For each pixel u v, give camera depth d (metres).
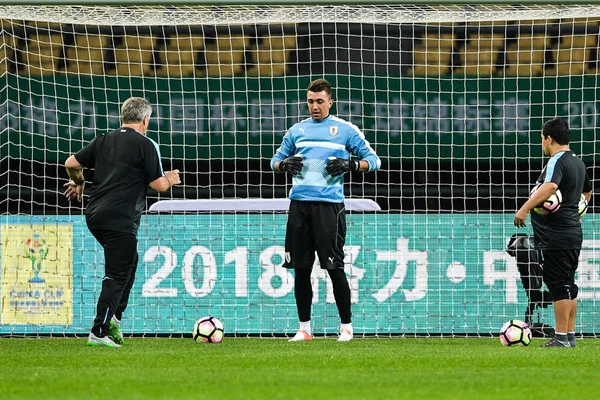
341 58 39.50
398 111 39.16
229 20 32.75
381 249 31.88
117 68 39.19
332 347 25.38
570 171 25.00
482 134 38.97
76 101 39.09
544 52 37.44
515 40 39.16
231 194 38.75
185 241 31.97
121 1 29.39
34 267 31.77
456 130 38.81
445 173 38.72
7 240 31.80
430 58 39.50
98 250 31.91
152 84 39.59
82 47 37.84
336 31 38.62
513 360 21.08
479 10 34.56
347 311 27.64
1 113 38.16
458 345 26.50
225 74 39.56
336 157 26.73
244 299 31.75
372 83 39.31
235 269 31.86
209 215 31.98
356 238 31.84
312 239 27.08
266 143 39.31
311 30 39.41
